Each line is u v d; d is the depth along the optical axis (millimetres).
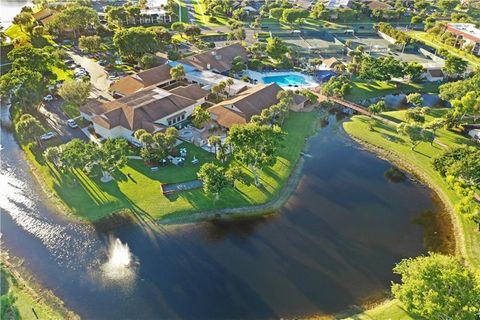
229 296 57188
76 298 55875
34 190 76375
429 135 90500
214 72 133875
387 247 67438
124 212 71438
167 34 162125
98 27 164625
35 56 115688
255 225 70750
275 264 62844
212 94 118062
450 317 43844
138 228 68500
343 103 117875
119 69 136750
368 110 113125
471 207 68938
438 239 69312
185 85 126312
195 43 165875
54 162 82438
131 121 93750
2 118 104062
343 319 53906
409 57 164125
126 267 61156
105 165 76062
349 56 153750
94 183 78125
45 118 101750
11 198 74125
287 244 67000
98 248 64375
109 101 106812
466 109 100750
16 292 55344
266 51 150125
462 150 78938
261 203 75312
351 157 93250
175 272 60656
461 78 141500
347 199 78812
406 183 84500
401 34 175500
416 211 76250
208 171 71125
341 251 66125
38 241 65188
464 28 183375
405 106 122750
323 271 61969
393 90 133625
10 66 130625
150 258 62969
